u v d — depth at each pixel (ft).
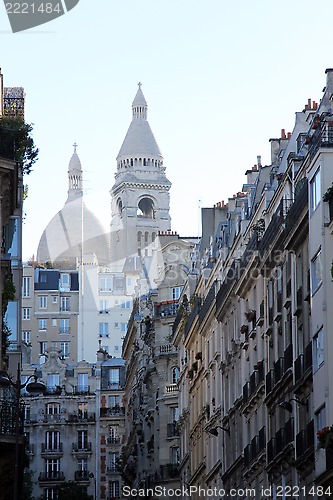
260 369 323.78
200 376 444.96
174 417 547.90
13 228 292.40
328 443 217.77
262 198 343.26
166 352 554.46
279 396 295.28
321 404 246.88
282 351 299.99
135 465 626.64
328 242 248.73
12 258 291.58
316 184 256.11
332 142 255.29
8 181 251.60
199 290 467.93
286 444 283.59
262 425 321.11
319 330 250.37
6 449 240.53
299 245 278.87
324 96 312.50
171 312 559.79
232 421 369.91
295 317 281.13
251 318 337.93
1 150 279.69
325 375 244.01
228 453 376.89
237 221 408.26
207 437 424.87
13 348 289.33
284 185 308.60
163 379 554.87
